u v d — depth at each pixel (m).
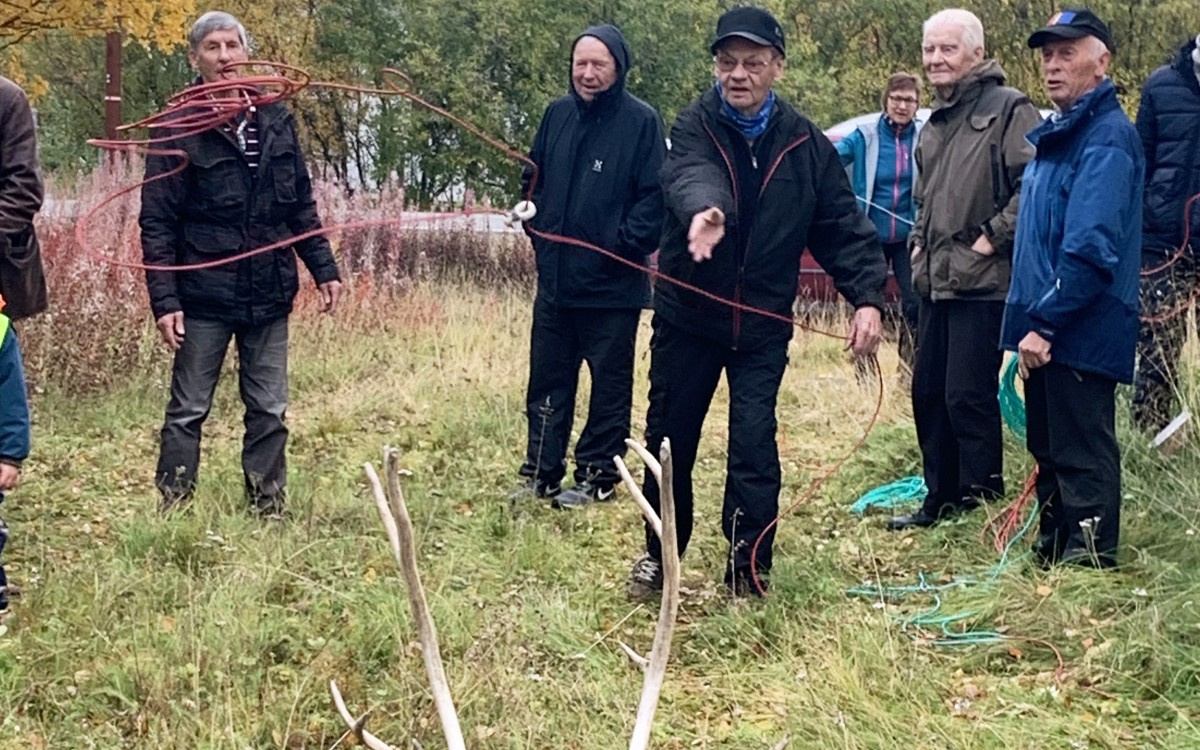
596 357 6.87
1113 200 5.09
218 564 5.50
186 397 6.17
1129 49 20.44
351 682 4.46
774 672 4.68
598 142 6.72
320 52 17.66
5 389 4.84
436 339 10.66
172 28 10.90
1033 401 5.58
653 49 17.41
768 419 5.22
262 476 6.28
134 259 9.52
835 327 11.73
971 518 6.16
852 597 5.46
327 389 9.77
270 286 6.15
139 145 5.66
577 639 4.97
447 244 13.49
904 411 8.58
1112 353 5.24
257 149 6.07
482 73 17.14
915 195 6.39
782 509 6.80
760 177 5.02
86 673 4.37
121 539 5.74
